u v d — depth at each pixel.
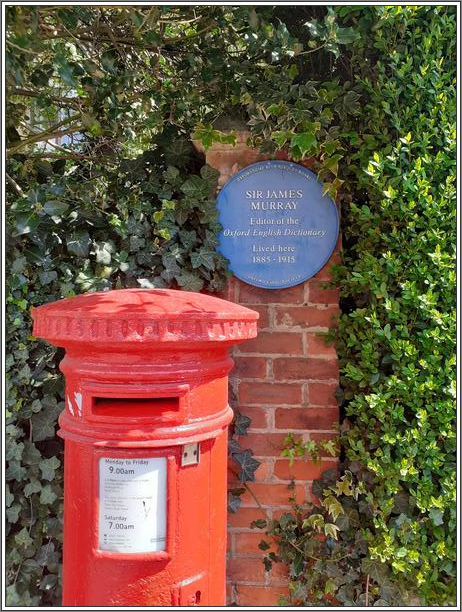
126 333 1.14
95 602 1.25
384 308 2.13
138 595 1.24
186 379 1.23
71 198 2.12
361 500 2.18
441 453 2.04
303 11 2.30
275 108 2.05
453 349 2.04
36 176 2.19
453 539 2.04
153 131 2.58
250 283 2.22
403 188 2.06
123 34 2.15
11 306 1.93
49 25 1.89
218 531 1.39
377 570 2.08
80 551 1.27
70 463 1.31
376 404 2.04
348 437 2.16
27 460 2.01
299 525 2.21
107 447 1.21
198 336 1.19
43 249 2.01
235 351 2.23
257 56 2.12
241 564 2.22
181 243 2.26
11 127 2.07
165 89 2.24
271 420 2.23
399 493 2.10
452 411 2.02
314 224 2.20
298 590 2.14
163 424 1.21
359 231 2.25
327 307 2.23
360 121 2.21
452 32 2.07
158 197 2.26
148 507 1.22
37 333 1.32
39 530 2.05
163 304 1.24
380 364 2.17
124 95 2.02
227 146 2.22
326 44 1.94
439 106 2.07
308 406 2.22
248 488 2.22
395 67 2.05
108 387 1.19
